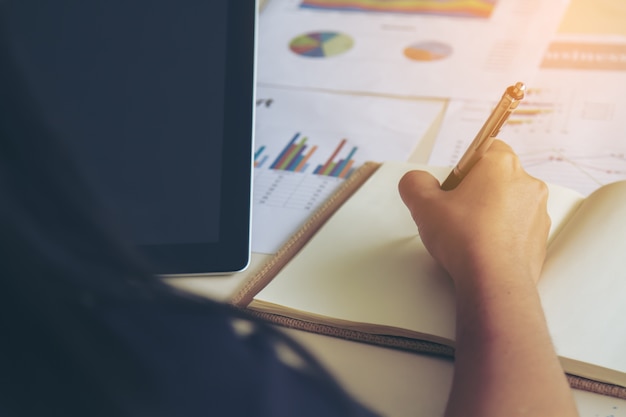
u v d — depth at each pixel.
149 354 0.31
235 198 0.65
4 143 0.29
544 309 0.57
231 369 0.35
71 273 0.29
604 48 0.89
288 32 0.98
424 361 0.57
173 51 0.71
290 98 0.88
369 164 0.76
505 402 0.46
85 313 0.30
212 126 0.68
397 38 0.95
